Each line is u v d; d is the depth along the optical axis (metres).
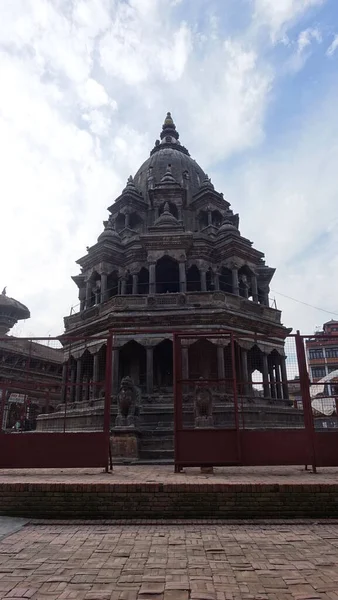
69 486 11.12
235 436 14.90
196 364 36.47
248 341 35.50
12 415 31.34
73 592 6.12
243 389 33.97
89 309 38.81
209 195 52.62
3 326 58.56
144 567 7.14
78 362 37.53
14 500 11.07
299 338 16.50
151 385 33.50
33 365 53.69
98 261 43.62
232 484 11.08
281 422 31.34
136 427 23.72
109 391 15.67
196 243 43.62
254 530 9.56
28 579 6.62
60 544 8.49
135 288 42.06
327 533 9.27
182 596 5.99
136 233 49.78
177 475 14.03
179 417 15.30
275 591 6.15
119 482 11.39
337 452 14.90
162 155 59.19
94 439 15.11
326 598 5.91
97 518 10.79
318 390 29.25
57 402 39.16
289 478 12.88
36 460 14.80
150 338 34.41
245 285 44.12
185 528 9.78
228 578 6.65
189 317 34.34
